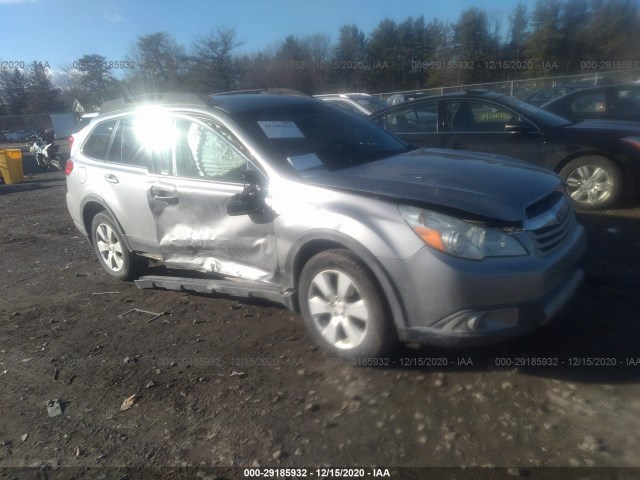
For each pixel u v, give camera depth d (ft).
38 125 106.83
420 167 13.21
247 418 10.85
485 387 10.88
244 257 13.96
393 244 10.87
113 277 19.65
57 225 30.22
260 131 14.17
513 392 10.64
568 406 10.12
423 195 11.24
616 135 21.70
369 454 9.48
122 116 17.70
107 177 17.58
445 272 10.37
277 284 13.35
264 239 13.28
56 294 19.13
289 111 15.60
